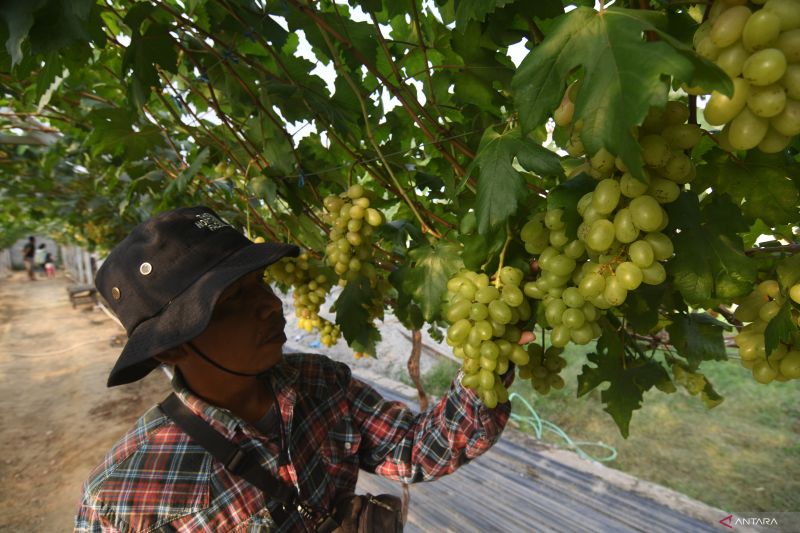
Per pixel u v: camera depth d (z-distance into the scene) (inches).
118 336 448.5
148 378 317.4
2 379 330.6
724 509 154.5
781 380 37.9
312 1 56.5
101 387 309.4
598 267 35.9
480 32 53.9
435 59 72.0
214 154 96.0
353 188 63.7
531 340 44.4
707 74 23.9
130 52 51.4
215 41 61.0
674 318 53.2
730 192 41.3
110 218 263.7
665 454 186.2
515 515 152.6
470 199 64.9
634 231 32.0
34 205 271.9
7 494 193.9
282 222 93.4
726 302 44.6
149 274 43.7
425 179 79.3
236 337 45.9
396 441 64.2
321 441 57.7
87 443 236.2
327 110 66.1
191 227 46.9
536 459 182.2
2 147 178.4
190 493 45.1
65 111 115.8
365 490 169.2
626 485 163.8
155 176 116.3
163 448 46.6
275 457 48.5
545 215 41.0
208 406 46.6
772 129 27.5
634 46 25.0
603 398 52.0
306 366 61.7
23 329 490.0
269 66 73.0
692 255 34.9
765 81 24.5
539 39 42.2
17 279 1001.5
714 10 27.4
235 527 45.9
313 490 53.3
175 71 55.2
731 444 189.0
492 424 53.7
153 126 86.7
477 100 62.2
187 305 42.0
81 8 34.6
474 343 42.8
